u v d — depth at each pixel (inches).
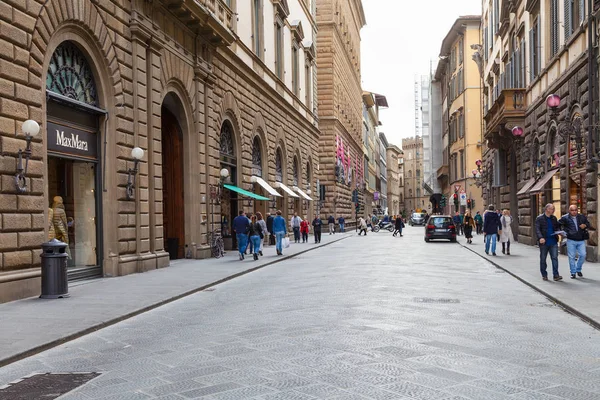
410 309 394.9
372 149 4158.5
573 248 558.3
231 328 342.3
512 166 1256.2
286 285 547.2
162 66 721.6
